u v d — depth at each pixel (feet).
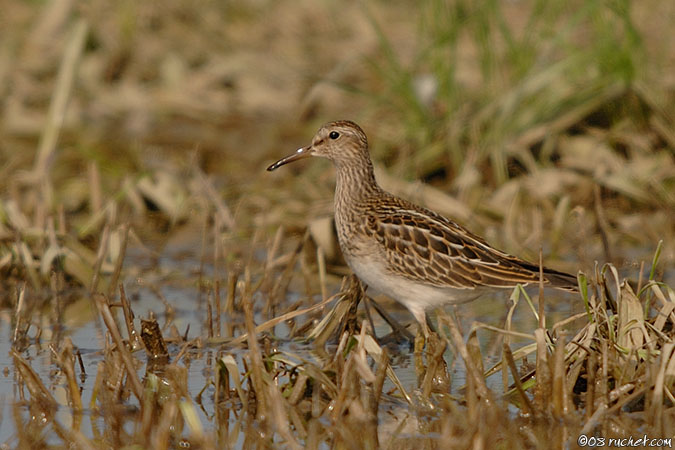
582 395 30.17
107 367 31.04
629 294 30.40
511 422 28.22
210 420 29.04
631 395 28.14
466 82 60.85
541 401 28.68
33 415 29.53
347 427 27.78
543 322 29.60
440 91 55.77
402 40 68.44
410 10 73.15
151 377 30.09
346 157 38.99
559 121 54.19
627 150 53.93
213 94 68.08
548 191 50.85
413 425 28.66
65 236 46.11
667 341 29.04
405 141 56.03
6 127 66.39
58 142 62.75
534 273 34.91
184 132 65.51
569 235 49.03
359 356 28.35
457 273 35.29
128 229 44.39
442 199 49.75
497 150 52.80
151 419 28.40
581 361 29.27
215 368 30.37
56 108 55.01
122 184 55.72
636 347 29.30
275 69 68.54
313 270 46.24
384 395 30.96
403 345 37.14
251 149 62.34
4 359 34.99
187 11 74.43
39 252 45.50
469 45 63.62
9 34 72.38
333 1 74.33
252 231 51.08
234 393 30.86
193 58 71.00
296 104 66.39
